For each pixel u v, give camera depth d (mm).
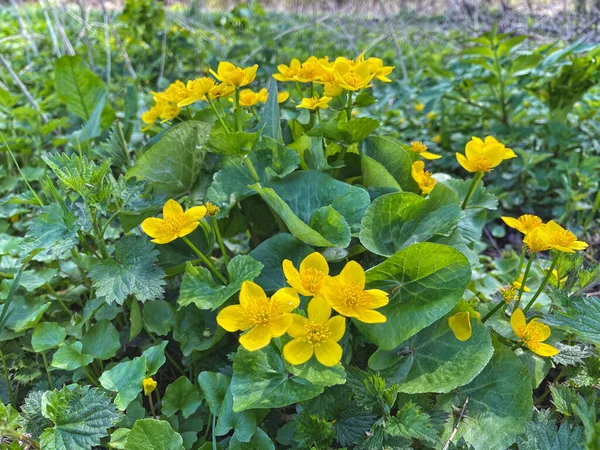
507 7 915
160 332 303
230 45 949
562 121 614
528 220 276
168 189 362
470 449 242
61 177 281
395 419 231
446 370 259
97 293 275
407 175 341
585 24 766
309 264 237
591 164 528
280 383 249
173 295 342
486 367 269
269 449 243
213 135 297
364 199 300
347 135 324
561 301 261
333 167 329
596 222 539
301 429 234
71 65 484
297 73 348
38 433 250
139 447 240
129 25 821
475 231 350
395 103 677
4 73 806
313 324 219
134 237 294
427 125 685
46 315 354
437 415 250
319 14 1442
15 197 356
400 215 298
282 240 304
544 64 560
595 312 254
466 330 257
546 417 250
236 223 364
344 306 223
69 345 281
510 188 575
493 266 476
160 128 424
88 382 307
